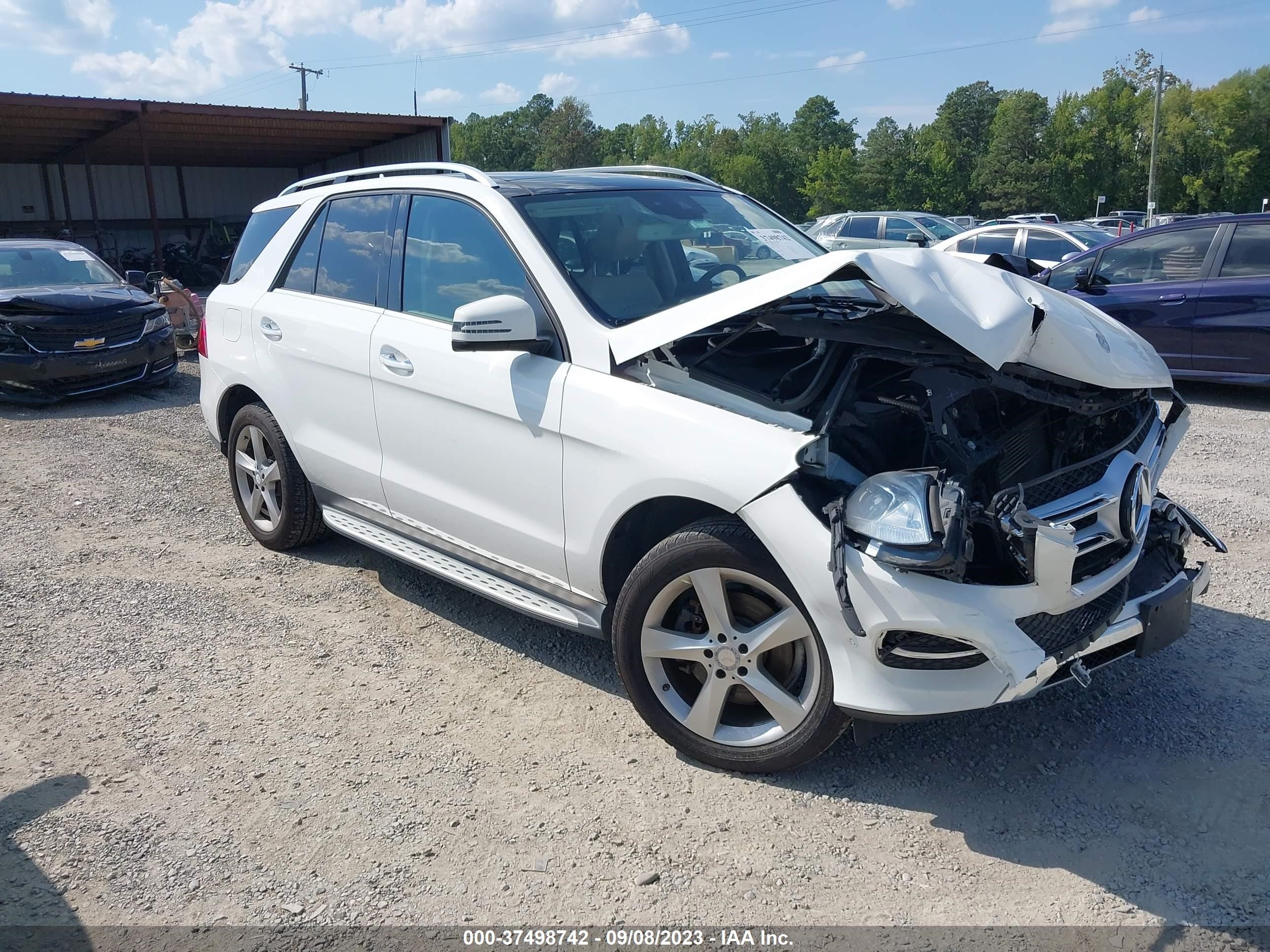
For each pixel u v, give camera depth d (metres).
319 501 4.70
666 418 3.04
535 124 152.38
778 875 2.65
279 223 4.95
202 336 5.33
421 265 4.03
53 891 2.61
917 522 2.56
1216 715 3.40
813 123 138.75
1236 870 2.64
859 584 2.65
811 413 3.01
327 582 4.74
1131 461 3.05
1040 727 3.36
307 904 2.56
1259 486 6.01
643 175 4.39
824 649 2.82
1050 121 102.00
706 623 3.13
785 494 2.78
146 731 3.40
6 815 2.93
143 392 10.09
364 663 3.91
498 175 4.02
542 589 3.58
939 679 2.69
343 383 4.27
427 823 2.89
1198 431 7.58
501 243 3.68
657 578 3.08
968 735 3.32
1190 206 97.44
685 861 2.71
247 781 3.10
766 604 3.00
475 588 3.78
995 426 3.20
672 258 3.79
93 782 3.10
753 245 4.07
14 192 27.09
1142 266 9.00
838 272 2.76
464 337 3.25
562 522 3.38
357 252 4.38
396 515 4.20
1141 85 97.69
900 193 103.62
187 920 2.51
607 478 3.18
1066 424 3.26
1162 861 2.68
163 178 29.48
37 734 3.39
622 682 3.67
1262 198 95.38
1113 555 2.94
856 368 2.93
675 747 3.22
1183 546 3.36
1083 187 98.69
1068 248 13.92
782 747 2.97
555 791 3.04
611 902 2.56
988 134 118.69
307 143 25.58
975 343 2.64
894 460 3.12
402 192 4.21
